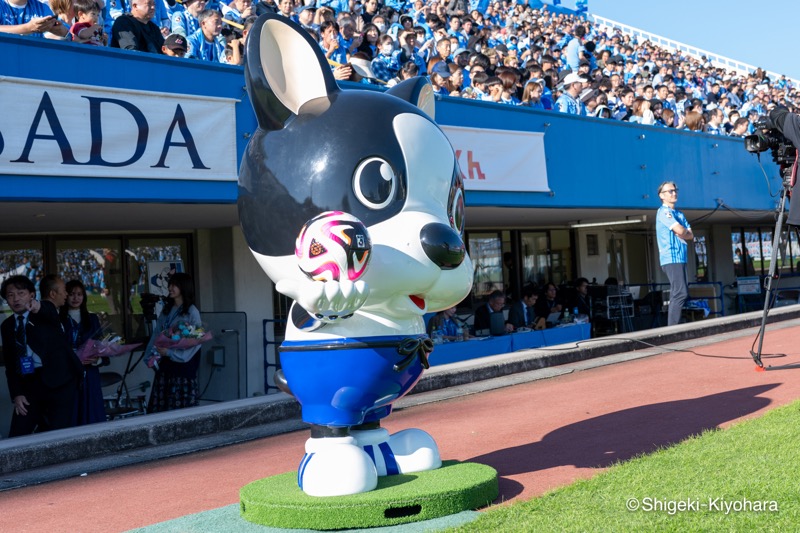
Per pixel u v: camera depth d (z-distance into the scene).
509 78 13.02
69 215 9.09
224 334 11.17
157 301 11.45
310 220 4.01
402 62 14.84
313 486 4.29
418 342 4.39
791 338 11.83
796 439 5.16
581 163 13.05
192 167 8.26
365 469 4.29
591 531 3.63
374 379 4.32
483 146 11.31
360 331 4.28
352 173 4.19
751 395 7.31
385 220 4.19
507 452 5.80
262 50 4.40
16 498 5.50
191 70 8.35
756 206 16.88
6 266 10.78
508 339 12.24
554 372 9.88
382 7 19.61
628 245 20.92
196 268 12.24
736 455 4.89
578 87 14.76
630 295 17.67
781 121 8.08
